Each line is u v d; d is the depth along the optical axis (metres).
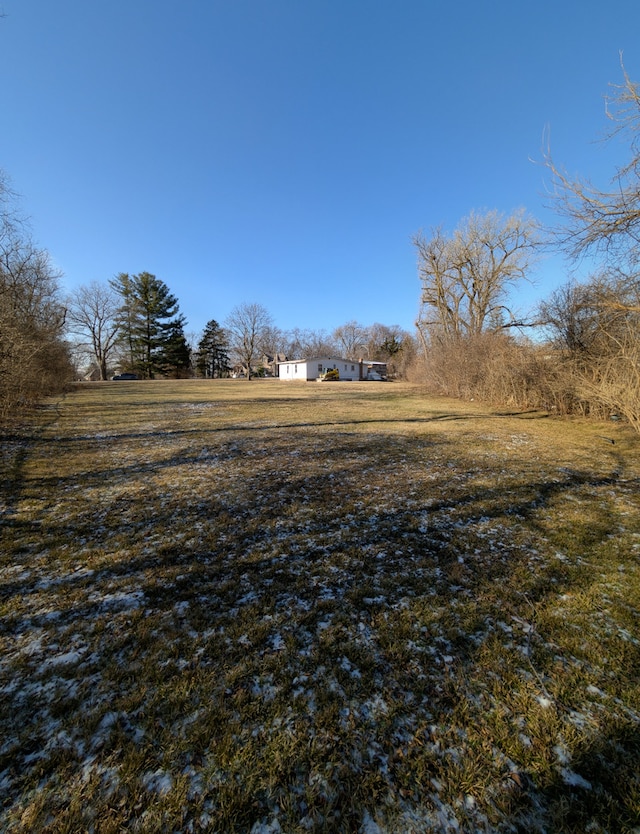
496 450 7.16
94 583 2.77
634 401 8.45
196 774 1.45
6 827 1.28
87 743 1.57
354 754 1.52
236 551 3.24
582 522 3.84
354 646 2.13
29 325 14.17
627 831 1.25
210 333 56.78
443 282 24.33
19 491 4.80
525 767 1.47
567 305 12.04
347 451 7.05
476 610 2.44
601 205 7.08
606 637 2.20
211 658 2.04
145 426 9.96
